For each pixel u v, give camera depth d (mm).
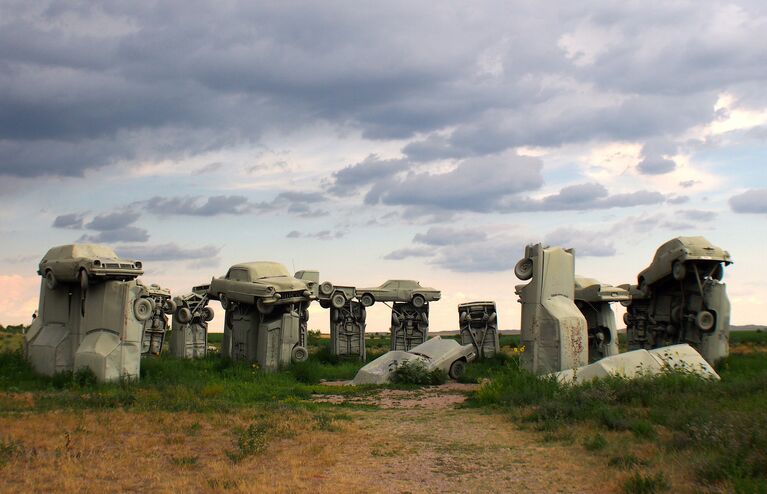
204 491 11844
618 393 19891
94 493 11633
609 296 33719
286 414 19312
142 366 29672
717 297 31781
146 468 13297
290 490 11891
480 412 20375
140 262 27000
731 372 28719
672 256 32656
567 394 20547
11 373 26688
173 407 19984
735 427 13953
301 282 35969
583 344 26906
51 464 13391
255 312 36531
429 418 19422
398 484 12508
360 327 44906
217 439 16031
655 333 35094
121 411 19281
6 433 15977
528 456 14523
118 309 26203
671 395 19422
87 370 25672
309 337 72562
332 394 25516
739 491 10812
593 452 14586
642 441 15133
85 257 26297
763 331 77875
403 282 46875
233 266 37656
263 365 34219
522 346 27766
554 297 27453
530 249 27828
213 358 41188
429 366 29328
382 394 25266
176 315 43844
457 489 12250
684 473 12375
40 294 28281
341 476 12984
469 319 43938
